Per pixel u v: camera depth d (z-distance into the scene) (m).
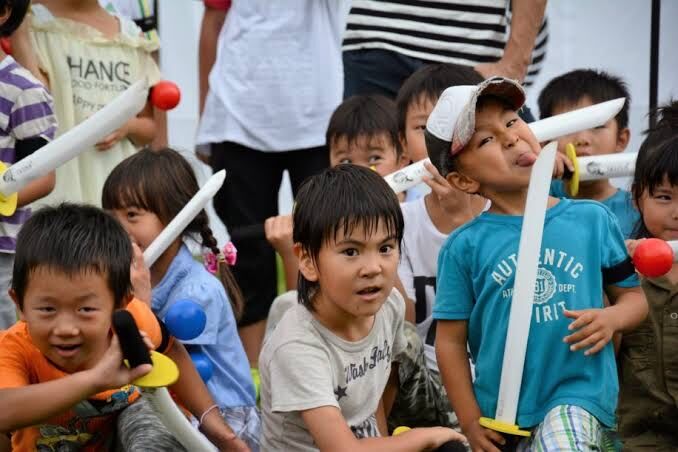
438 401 4.54
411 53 6.01
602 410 3.74
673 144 4.30
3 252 4.56
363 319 3.83
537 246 3.63
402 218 3.70
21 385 3.50
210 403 4.13
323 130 6.21
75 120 5.57
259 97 6.16
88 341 3.48
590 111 4.09
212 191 4.11
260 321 6.05
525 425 3.79
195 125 7.58
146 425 3.73
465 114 3.70
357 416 3.88
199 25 7.48
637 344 4.33
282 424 3.81
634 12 7.55
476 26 5.97
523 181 3.79
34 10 5.54
